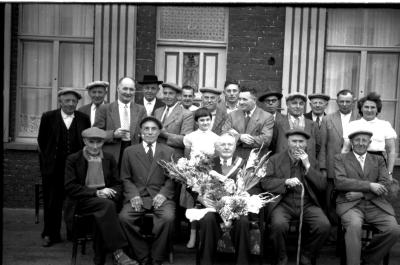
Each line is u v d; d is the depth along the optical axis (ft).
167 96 18.48
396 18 23.13
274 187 16.29
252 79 23.13
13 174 23.34
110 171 16.79
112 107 18.38
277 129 18.37
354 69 23.56
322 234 15.71
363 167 16.71
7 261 15.98
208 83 23.82
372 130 17.62
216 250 15.31
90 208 15.52
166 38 23.66
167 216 15.65
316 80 22.86
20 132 23.93
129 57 23.00
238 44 23.07
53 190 17.78
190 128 18.31
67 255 16.89
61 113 18.06
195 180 15.43
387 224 15.74
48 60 23.89
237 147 17.48
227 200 14.84
